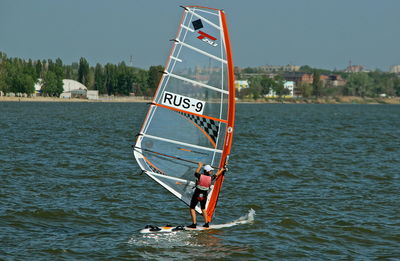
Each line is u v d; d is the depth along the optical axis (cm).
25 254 5016
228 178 9288
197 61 5403
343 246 5559
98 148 13425
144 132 5409
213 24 5359
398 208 7181
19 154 11581
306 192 8206
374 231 6081
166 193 7875
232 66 5431
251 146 14912
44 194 7494
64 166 10106
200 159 5653
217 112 5512
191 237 5672
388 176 9812
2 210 6462
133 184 8481
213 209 5925
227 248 5372
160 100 5366
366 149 14725
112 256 5041
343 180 9338
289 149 14325
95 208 6819
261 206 7200
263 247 5441
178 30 5338
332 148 14850
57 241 5438
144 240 5541
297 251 5356
